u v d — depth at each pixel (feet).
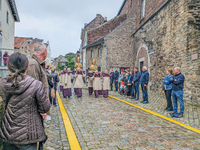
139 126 13.87
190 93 22.97
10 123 5.00
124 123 14.67
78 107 21.36
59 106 21.95
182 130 12.94
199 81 21.35
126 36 55.88
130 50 56.03
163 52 32.01
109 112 18.67
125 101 25.64
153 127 13.64
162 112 18.61
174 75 17.02
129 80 28.96
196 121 15.14
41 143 5.83
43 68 7.72
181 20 25.31
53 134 11.90
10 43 52.39
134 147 9.91
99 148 9.74
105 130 12.85
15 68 5.17
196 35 23.34
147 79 23.86
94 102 25.11
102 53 56.18
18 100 5.01
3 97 5.18
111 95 32.89
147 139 11.14
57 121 15.19
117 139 11.10
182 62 25.05
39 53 7.52
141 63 47.16
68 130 12.57
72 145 9.96
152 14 37.04
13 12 54.49
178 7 26.27
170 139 11.16
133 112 18.70
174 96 17.16
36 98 5.25
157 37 34.96
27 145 5.17
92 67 33.68
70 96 31.94
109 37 54.90
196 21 23.48
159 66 33.81
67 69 29.66
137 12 52.19
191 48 23.27
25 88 5.04
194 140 11.01
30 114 5.16
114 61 55.01
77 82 30.04
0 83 5.07
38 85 5.33
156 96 30.30
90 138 11.25
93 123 14.62
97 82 30.27
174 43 27.63
